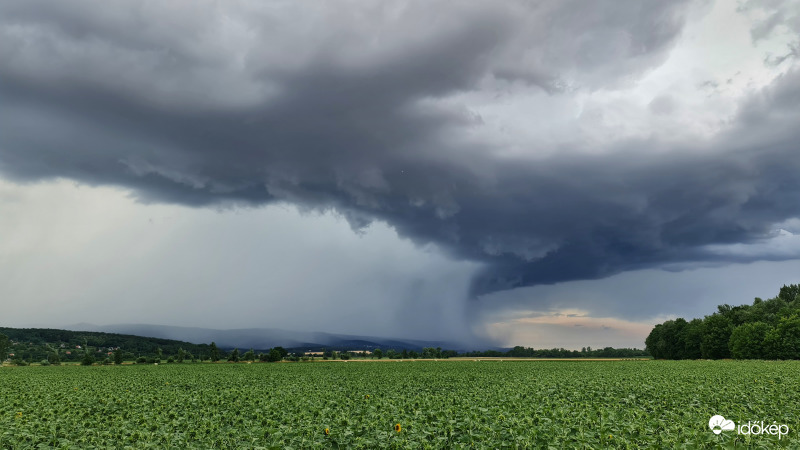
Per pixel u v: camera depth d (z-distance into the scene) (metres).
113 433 21.77
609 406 28.73
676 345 174.62
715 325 155.50
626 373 62.28
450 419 23.50
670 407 28.78
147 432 21.17
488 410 26.44
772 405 27.94
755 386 39.38
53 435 21.33
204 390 46.66
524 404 29.86
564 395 36.06
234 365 118.75
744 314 157.88
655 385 41.25
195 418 26.41
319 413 26.58
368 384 52.38
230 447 19.05
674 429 19.45
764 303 164.38
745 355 136.50
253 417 26.33
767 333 131.25
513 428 19.73
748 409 27.12
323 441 19.17
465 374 68.56
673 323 179.50
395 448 17.67
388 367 95.44
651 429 19.95
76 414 28.66
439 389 45.75
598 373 64.12
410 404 30.83
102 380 64.81
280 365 114.75
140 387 52.03
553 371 72.69
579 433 18.94
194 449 18.62
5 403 35.16
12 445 19.66
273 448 17.52
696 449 16.30
